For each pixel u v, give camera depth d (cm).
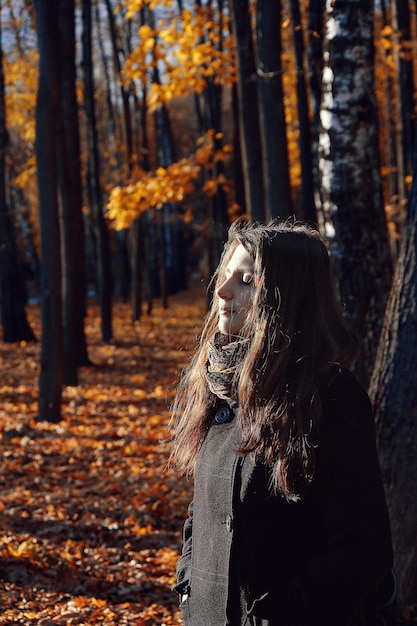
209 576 189
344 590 171
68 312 1406
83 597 521
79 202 1623
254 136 1161
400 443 418
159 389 1357
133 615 501
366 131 571
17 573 554
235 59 1230
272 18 1004
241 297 195
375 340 572
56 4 1055
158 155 3172
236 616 183
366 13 566
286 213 1021
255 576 180
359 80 569
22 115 2297
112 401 1267
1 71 2131
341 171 570
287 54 1508
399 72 1551
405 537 423
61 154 1435
